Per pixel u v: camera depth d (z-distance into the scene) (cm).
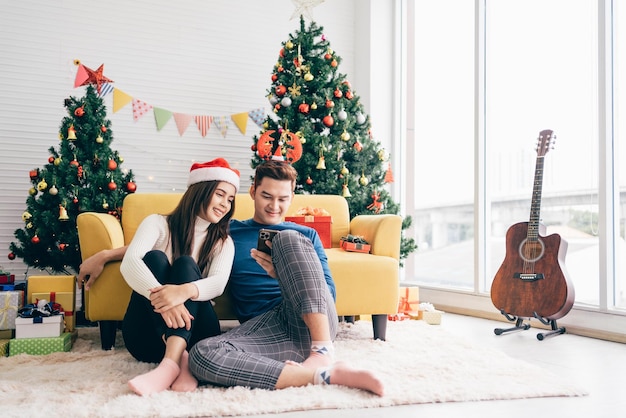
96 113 344
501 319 344
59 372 199
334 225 323
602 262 294
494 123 376
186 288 186
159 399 160
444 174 425
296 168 371
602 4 299
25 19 388
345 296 259
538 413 160
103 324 249
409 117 461
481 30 379
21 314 242
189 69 428
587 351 255
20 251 335
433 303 405
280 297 210
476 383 185
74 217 329
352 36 479
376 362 214
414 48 458
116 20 410
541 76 344
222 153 436
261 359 173
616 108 301
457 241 415
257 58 448
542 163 298
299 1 417
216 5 437
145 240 204
